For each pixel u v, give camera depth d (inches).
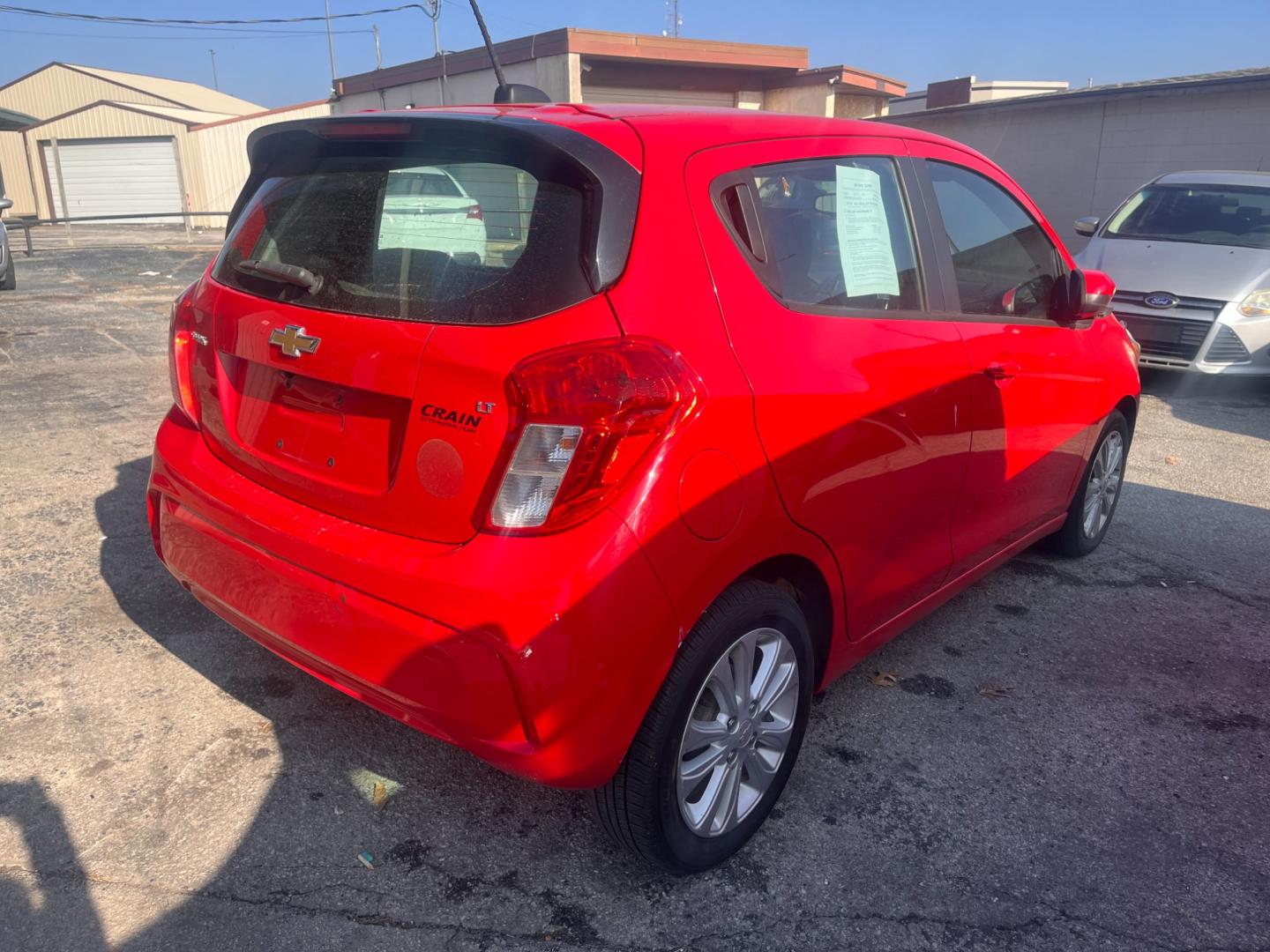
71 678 127.3
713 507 85.3
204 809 104.3
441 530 84.0
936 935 92.0
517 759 82.0
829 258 105.3
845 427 99.5
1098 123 584.1
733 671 95.2
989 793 113.0
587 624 79.0
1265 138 512.1
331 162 103.4
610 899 94.7
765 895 96.1
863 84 900.6
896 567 115.6
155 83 1739.7
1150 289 314.8
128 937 87.5
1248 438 268.7
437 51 931.3
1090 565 178.2
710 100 904.9
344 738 117.3
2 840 98.4
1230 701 134.7
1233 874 101.4
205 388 108.3
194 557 106.1
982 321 127.4
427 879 96.2
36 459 213.0
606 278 83.2
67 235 1003.3
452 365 82.4
